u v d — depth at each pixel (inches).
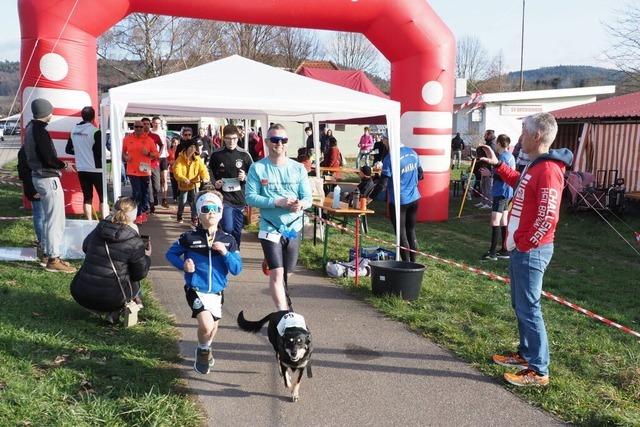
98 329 204.7
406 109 494.0
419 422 155.1
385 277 259.4
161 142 511.8
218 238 172.4
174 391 163.9
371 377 181.9
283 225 201.5
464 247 402.0
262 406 160.4
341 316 239.1
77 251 297.9
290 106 284.8
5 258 284.5
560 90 1184.8
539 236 164.7
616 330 232.5
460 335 215.0
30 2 404.8
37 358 171.3
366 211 291.3
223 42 1357.0
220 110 418.3
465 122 1347.2
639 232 470.3
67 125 414.0
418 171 319.6
